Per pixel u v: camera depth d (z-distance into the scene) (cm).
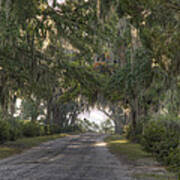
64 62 2277
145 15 1282
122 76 2516
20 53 1900
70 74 2373
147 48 1438
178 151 1396
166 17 1215
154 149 1576
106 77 2878
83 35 1838
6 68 2002
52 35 1828
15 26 1501
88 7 1590
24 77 2136
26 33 1694
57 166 1233
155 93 2056
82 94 3416
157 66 1875
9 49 1756
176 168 1152
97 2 1273
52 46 2038
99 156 1731
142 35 1395
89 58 2208
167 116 1755
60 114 6222
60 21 1672
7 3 1330
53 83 2362
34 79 2116
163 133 1623
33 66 1958
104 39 1852
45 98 2634
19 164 1294
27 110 5466
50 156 1688
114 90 2708
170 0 1148
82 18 1664
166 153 1457
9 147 2239
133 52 1991
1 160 1462
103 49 2092
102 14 1281
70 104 6800
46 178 924
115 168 1221
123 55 2541
